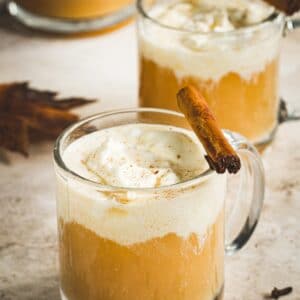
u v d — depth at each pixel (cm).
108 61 83
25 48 86
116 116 52
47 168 68
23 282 57
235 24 65
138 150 51
